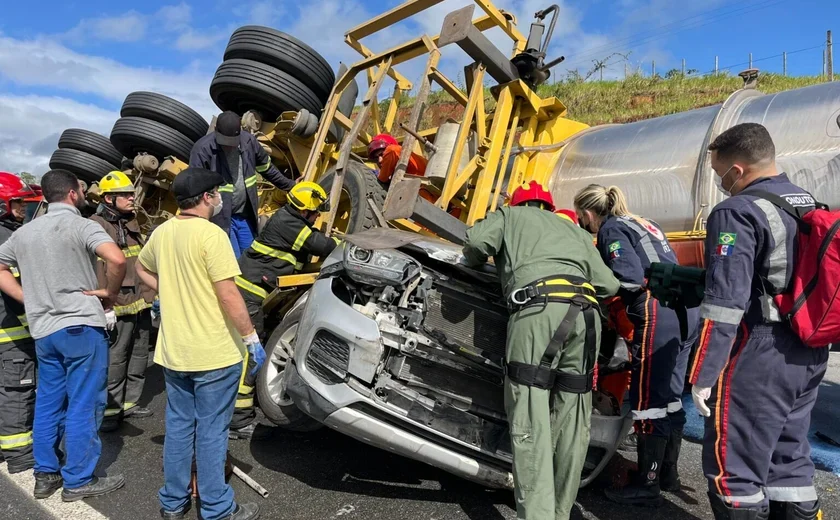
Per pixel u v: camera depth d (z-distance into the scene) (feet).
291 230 12.62
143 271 9.44
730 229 7.51
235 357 8.84
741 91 14.17
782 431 7.89
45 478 10.04
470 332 9.73
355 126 15.52
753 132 8.07
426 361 9.36
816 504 7.86
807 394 7.86
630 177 14.52
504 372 8.92
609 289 9.02
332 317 9.43
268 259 12.73
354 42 18.89
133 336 13.82
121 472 11.00
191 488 9.52
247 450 11.90
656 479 10.10
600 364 10.43
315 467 11.14
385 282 9.53
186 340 8.49
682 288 9.16
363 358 9.04
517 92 15.53
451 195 13.88
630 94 52.54
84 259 10.14
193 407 8.90
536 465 8.18
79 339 9.80
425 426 9.10
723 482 7.79
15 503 9.76
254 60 19.70
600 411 10.62
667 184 13.73
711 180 12.94
